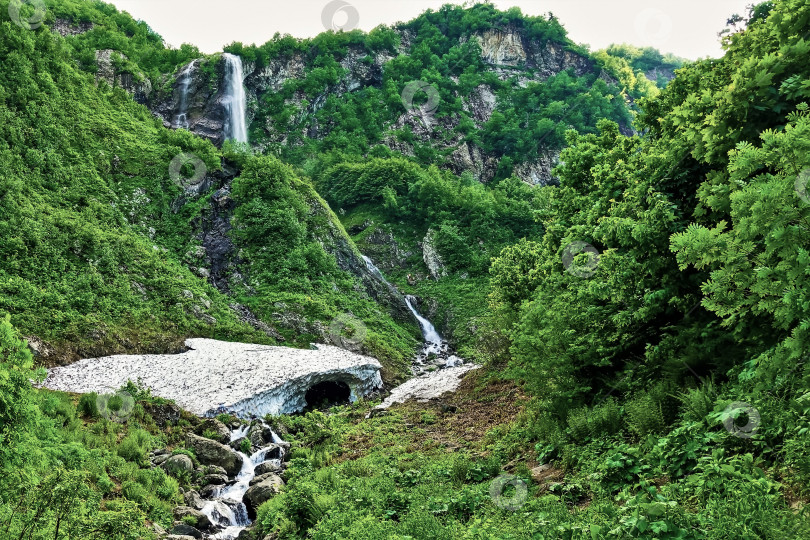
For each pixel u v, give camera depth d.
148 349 29.05
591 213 13.55
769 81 8.14
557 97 102.19
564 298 13.27
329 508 10.52
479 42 113.38
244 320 35.81
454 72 108.81
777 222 4.88
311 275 42.88
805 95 7.60
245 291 39.47
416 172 71.00
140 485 13.34
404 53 110.56
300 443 19.62
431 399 25.28
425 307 51.28
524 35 117.62
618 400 11.14
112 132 47.12
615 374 11.99
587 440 10.11
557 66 115.19
